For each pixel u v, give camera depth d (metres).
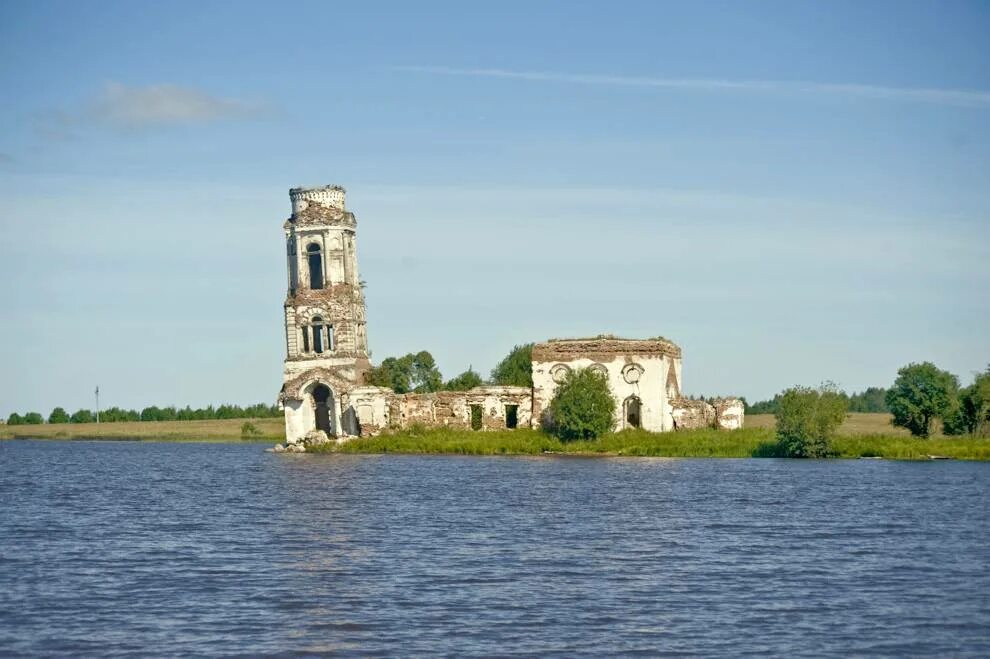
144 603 45.69
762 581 49.28
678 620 42.69
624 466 108.88
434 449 128.50
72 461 142.88
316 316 137.50
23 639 40.59
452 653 38.78
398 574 51.03
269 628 41.84
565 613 43.75
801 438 117.75
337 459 123.81
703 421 135.75
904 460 114.69
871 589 47.62
